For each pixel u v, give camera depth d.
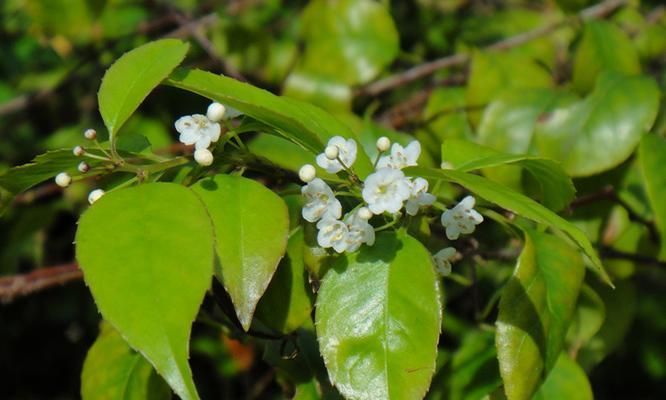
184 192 0.40
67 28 0.69
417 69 0.65
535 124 0.55
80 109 0.91
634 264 0.55
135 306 0.38
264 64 0.76
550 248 0.46
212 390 0.95
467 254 0.51
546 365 0.45
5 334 0.99
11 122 0.90
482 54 0.60
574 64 0.59
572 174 0.54
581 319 0.52
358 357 0.41
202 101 0.81
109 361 0.49
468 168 0.45
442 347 0.75
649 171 0.52
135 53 0.42
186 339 0.37
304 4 0.88
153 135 0.79
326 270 0.42
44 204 0.78
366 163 0.43
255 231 0.41
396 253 0.42
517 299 0.45
